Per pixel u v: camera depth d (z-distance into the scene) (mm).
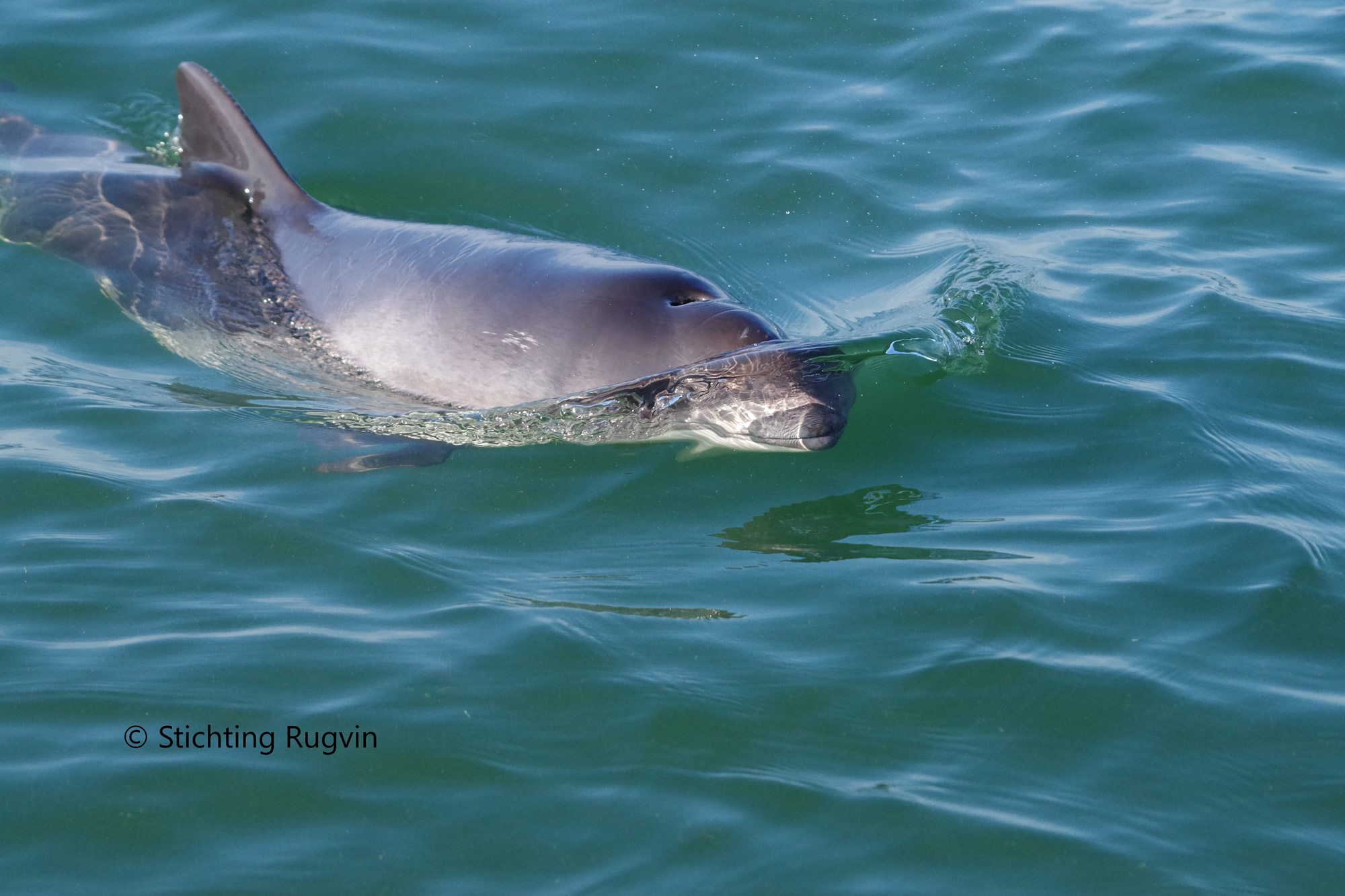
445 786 12305
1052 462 17594
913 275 21281
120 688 13281
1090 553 15773
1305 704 13516
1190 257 21828
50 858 11422
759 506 16750
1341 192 23422
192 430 17734
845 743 12977
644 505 16703
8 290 20125
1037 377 19156
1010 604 14836
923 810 12172
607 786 12359
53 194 21938
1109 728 13219
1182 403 18516
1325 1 29016
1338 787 12523
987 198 23375
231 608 14555
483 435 17938
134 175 22062
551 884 11328
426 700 13281
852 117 25188
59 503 16062
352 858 11531
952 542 16031
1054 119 25328
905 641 14328
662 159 23812
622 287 18266
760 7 28000
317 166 23141
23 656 13641
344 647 14000
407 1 27453
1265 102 25703
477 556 15672
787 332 19484
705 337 17609
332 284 19703
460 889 11258
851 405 17969
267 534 15781
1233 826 12109
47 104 24250
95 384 18469
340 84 25000
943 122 25219
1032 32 27766
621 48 26500
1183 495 16812
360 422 18234
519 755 12688
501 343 18281
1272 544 15828
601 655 13984
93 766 12328
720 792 12320
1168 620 14664
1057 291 21031
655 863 11539
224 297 20016
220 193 21234
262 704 13156
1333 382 19000
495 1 27672
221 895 11133
